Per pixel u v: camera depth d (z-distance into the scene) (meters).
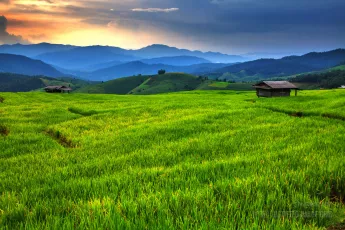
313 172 7.62
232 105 37.91
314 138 14.21
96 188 7.19
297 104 36.03
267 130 17.88
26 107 39.72
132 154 12.53
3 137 18.52
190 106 37.44
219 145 13.94
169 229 4.23
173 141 15.81
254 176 7.36
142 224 4.41
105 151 14.28
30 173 10.09
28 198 6.53
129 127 22.19
